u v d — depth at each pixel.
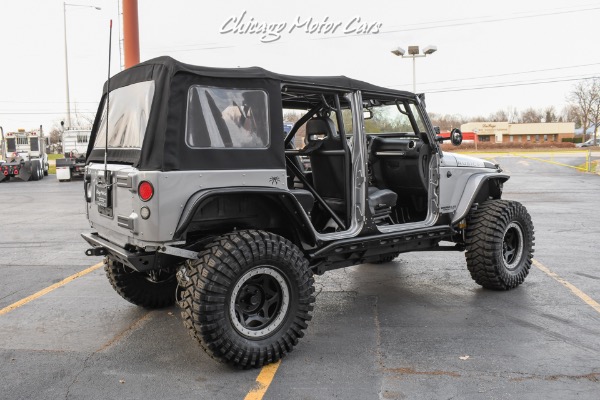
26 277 6.25
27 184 23.02
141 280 4.78
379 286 5.65
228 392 3.25
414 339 4.07
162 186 3.30
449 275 6.09
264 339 3.59
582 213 11.28
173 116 3.37
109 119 4.15
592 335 4.11
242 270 3.46
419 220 5.35
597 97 67.06
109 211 3.88
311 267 4.07
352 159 4.28
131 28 18.86
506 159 35.72
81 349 3.98
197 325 3.37
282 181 3.79
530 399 3.10
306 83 3.98
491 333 4.17
